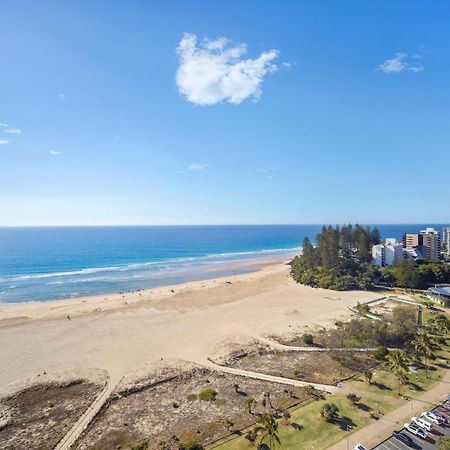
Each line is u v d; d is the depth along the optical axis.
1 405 49.81
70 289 127.12
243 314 92.62
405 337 69.44
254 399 50.28
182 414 47.19
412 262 127.81
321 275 129.50
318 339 74.19
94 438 42.56
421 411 45.84
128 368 61.12
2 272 161.25
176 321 86.69
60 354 66.81
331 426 42.88
